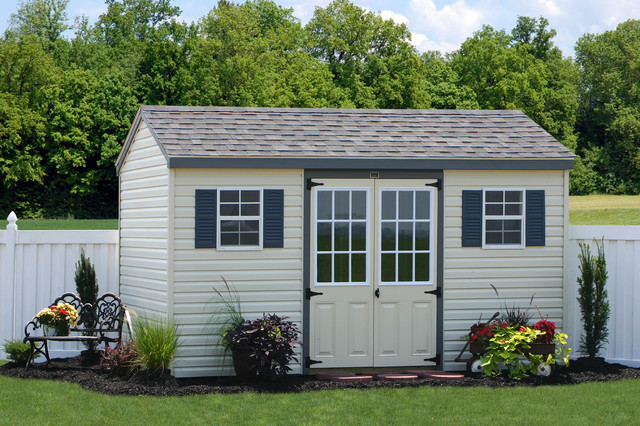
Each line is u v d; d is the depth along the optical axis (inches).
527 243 445.4
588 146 2748.5
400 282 432.8
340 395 373.1
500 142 456.4
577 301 465.7
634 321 456.4
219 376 409.7
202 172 406.9
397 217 432.1
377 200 429.1
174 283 404.8
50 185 2011.6
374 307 430.0
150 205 432.8
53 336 445.1
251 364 394.0
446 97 2249.0
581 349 456.1
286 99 1996.8
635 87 2736.2
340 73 2196.1
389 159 422.9
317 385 391.2
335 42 2194.9
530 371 425.1
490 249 442.0
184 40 2094.0
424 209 435.2
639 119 2667.3
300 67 2149.4
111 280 484.7
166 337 392.8
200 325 408.2
